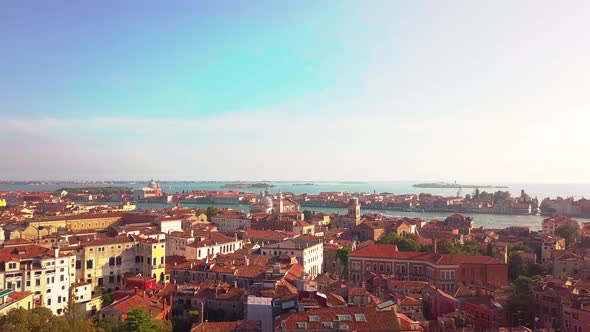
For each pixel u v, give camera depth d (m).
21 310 123.50
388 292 173.25
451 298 158.12
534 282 177.38
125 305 155.00
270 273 189.88
